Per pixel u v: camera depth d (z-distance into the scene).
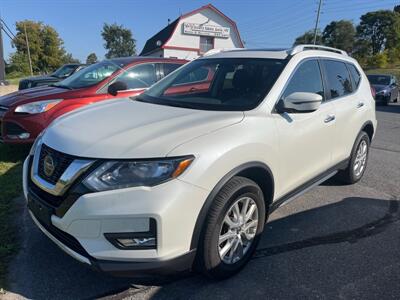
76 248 2.52
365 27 86.88
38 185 2.72
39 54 70.69
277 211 4.31
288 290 2.87
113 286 2.86
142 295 2.77
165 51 36.75
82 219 2.40
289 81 3.50
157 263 2.43
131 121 2.92
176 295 2.78
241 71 3.65
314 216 4.20
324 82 4.12
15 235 3.52
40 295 2.73
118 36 73.25
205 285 2.89
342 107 4.30
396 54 70.50
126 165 2.40
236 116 2.98
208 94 3.63
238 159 2.73
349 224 4.03
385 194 4.95
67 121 3.11
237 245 2.96
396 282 3.01
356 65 5.11
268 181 3.17
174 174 2.42
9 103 5.65
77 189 2.42
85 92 5.98
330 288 2.91
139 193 2.35
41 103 5.59
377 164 6.42
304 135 3.52
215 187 2.59
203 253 2.66
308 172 3.78
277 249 3.46
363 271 3.15
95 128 2.81
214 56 4.20
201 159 2.52
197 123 2.81
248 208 3.01
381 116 14.06
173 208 2.39
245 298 2.76
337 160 4.44
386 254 3.44
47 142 2.84
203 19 37.16
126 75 6.38
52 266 3.07
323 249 3.49
